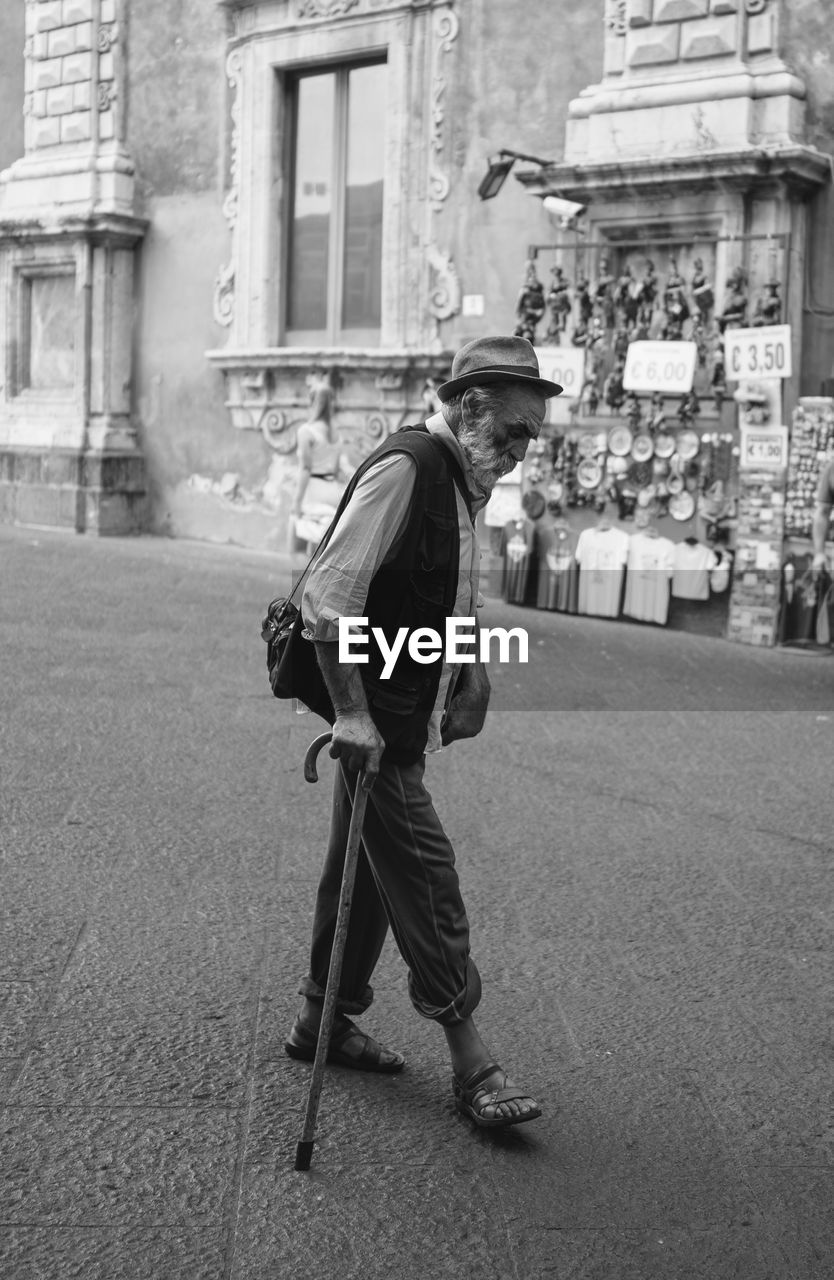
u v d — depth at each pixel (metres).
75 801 5.82
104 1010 3.91
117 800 5.87
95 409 16.12
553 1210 3.03
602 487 11.54
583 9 12.09
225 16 14.96
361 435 14.04
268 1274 2.76
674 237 11.37
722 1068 3.73
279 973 4.22
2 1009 3.88
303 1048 3.66
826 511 10.45
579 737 7.43
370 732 3.18
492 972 4.30
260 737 7.07
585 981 4.26
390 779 3.31
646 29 11.51
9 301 16.92
